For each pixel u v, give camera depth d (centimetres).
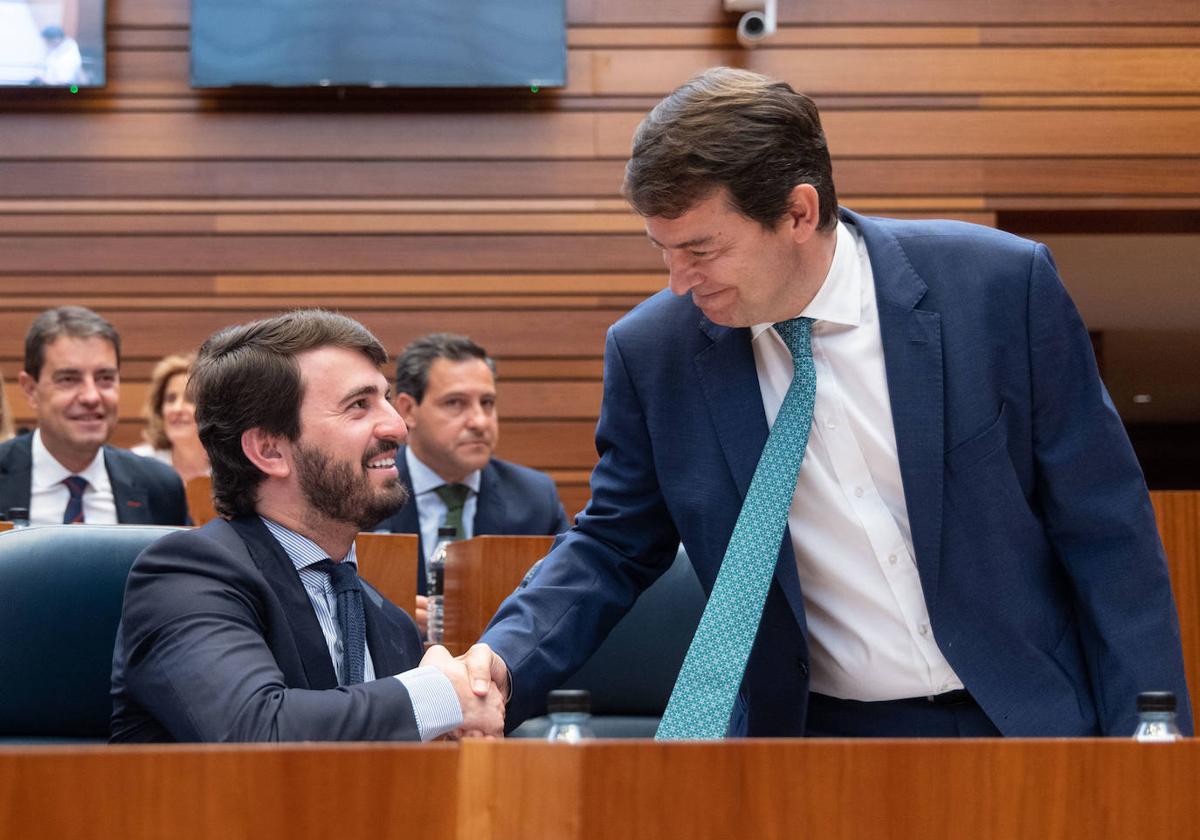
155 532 190
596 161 517
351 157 516
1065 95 517
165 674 153
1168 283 727
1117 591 150
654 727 234
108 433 365
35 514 361
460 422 352
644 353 167
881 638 155
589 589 170
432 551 352
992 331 154
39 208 514
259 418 174
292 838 88
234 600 160
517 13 508
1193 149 515
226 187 514
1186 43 517
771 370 161
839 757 94
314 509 175
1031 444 155
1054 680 152
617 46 517
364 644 177
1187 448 1257
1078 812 96
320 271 516
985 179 516
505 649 162
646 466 169
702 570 161
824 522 156
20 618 181
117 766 85
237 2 504
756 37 502
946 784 95
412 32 504
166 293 514
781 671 157
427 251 516
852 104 516
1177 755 98
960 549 152
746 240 146
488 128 517
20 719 181
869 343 156
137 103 515
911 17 516
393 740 147
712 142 143
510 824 91
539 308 516
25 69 506
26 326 513
